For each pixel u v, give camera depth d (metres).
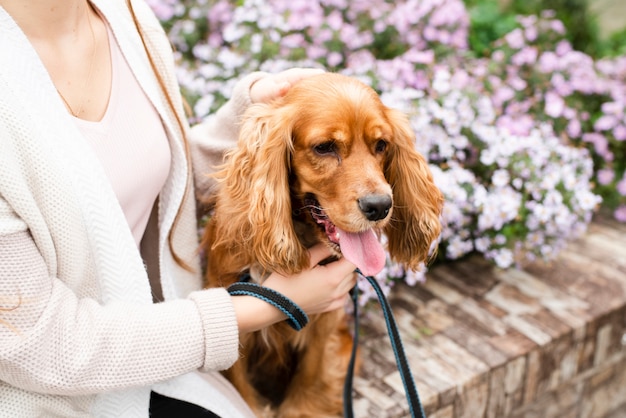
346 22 3.76
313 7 3.42
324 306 1.76
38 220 1.33
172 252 1.85
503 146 2.84
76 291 1.53
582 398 3.00
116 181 1.59
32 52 1.41
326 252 1.89
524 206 2.90
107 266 1.51
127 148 1.63
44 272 1.35
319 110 1.81
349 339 2.57
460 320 2.79
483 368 2.50
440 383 2.42
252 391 2.40
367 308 2.77
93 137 1.57
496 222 2.78
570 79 3.63
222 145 2.05
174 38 3.68
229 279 2.07
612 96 3.69
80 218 1.43
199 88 3.10
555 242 3.01
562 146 3.05
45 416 1.48
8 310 1.26
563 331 2.71
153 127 1.71
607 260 3.21
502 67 3.66
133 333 1.41
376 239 1.81
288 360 2.46
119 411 1.57
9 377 1.34
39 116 1.37
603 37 4.99
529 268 3.16
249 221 1.79
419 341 2.66
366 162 1.82
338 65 3.49
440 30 3.71
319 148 1.82
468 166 3.04
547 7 4.76
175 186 1.79
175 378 1.66
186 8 3.83
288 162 1.90
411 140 2.04
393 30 3.68
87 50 1.61
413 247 2.10
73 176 1.41
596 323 2.81
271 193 1.79
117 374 1.39
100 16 1.70
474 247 3.18
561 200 2.83
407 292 2.99
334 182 1.82
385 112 2.01
